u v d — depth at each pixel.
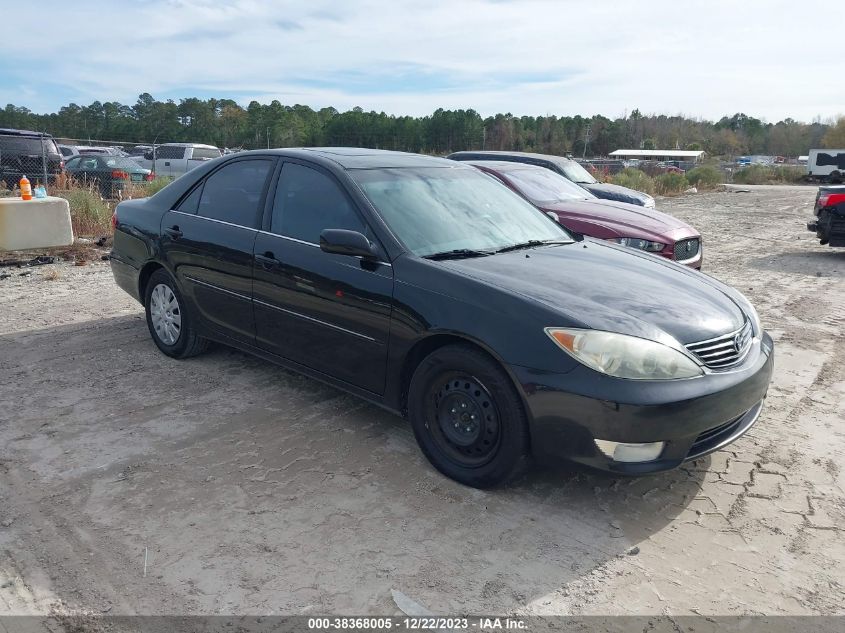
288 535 2.96
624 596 2.64
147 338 5.62
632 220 7.71
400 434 3.97
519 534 3.02
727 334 3.31
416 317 3.39
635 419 2.90
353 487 3.37
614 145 119.81
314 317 3.90
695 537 3.05
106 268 8.52
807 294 8.12
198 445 3.76
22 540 2.87
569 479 3.51
